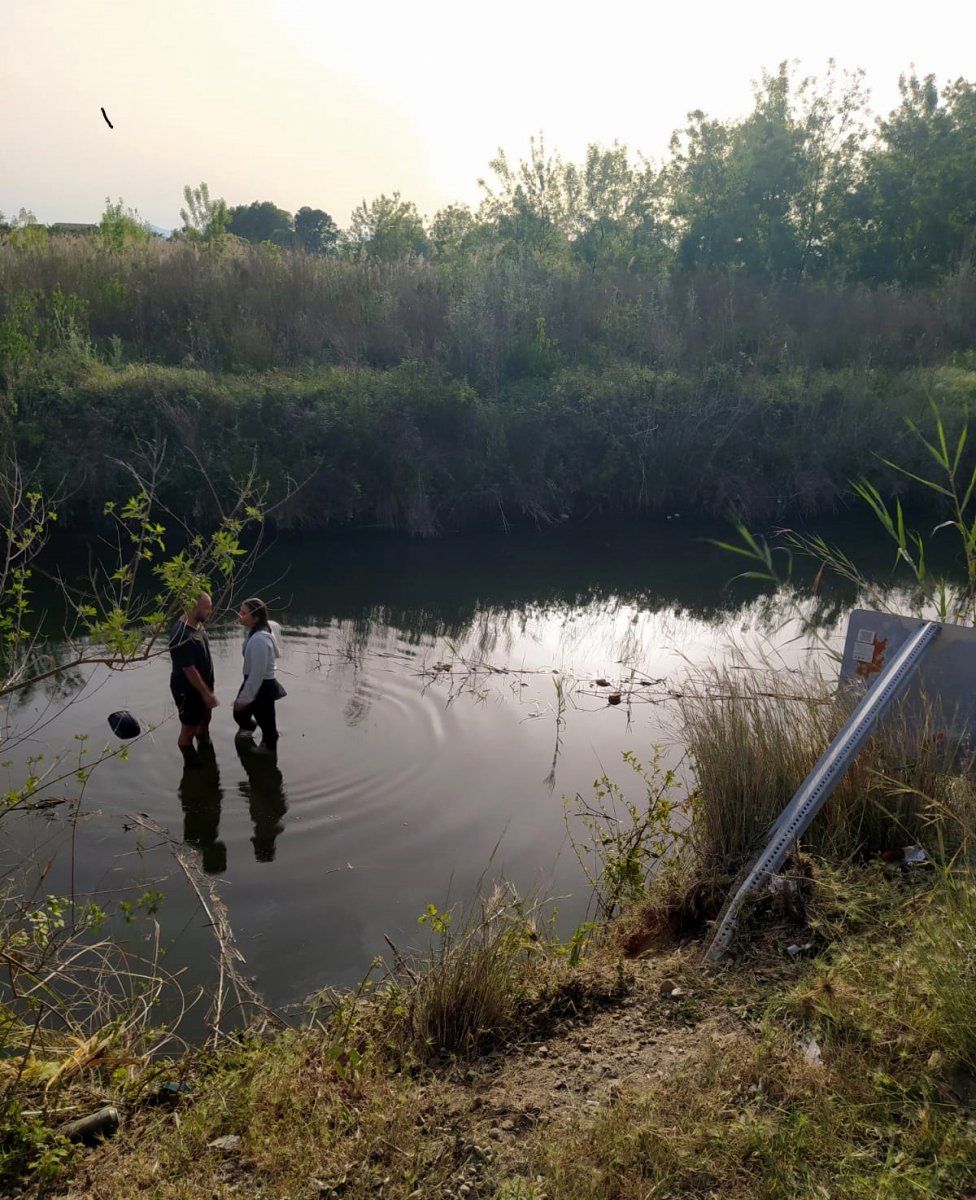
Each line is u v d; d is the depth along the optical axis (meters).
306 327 20.05
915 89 36.53
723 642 11.64
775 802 5.05
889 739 5.00
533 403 18.58
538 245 27.80
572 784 7.28
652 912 4.80
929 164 35.22
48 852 5.94
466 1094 3.25
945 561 16.09
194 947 5.03
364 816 6.64
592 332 22.23
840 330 23.97
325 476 16.34
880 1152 2.64
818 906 4.11
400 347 20.06
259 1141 2.96
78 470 14.91
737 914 4.16
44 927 3.77
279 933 5.19
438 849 6.20
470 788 7.14
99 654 9.84
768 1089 2.97
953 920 3.50
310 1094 3.26
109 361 18.08
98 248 22.44
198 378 16.92
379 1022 3.85
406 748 7.88
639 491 18.25
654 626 12.45
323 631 11.52
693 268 32.84
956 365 23.52
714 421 19.09
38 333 17.86
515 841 6.33
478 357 19.73
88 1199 2.78
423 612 12.65
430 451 17.31
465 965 3.85
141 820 6.29
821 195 34.69
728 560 15.96
